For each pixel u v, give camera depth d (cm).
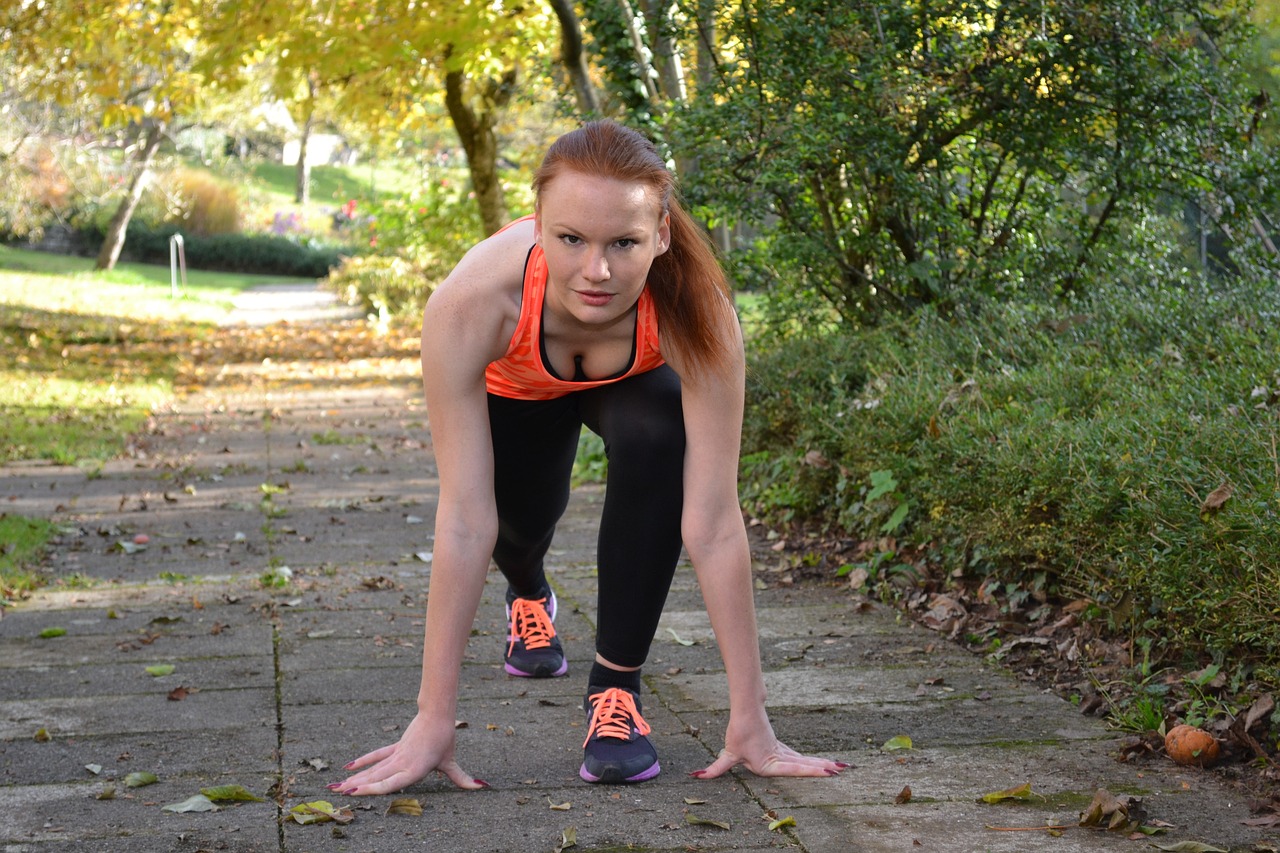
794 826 229
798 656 353
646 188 211
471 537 244
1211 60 630
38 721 297
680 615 405
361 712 304
